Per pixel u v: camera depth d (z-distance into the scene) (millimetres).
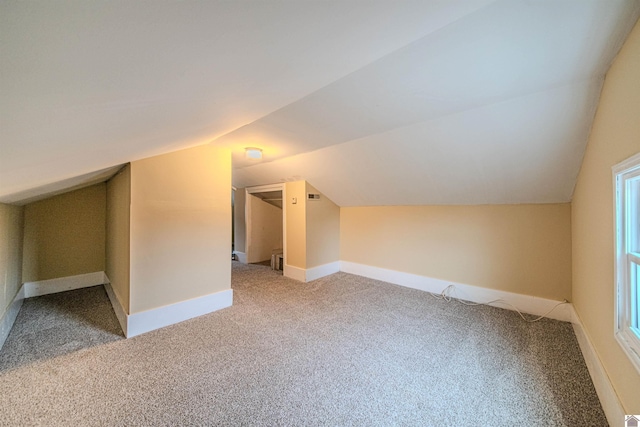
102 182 3820
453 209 3324
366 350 2055
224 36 608
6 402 1484
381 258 4090
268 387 1632
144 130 1327
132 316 2277
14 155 1008
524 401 1504
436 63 1283
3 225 2350
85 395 1548
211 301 2824
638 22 1002
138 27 469
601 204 1539
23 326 2467
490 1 844
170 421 1365
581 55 1229
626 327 1216
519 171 2318
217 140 2609
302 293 3463
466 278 3232
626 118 1139
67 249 3602
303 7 575
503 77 1422
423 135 2240
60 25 401
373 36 896
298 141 2639
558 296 2621
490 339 2213
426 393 1580
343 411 1442
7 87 531
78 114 810
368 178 3326
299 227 4117
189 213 2658
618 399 1234
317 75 1203
